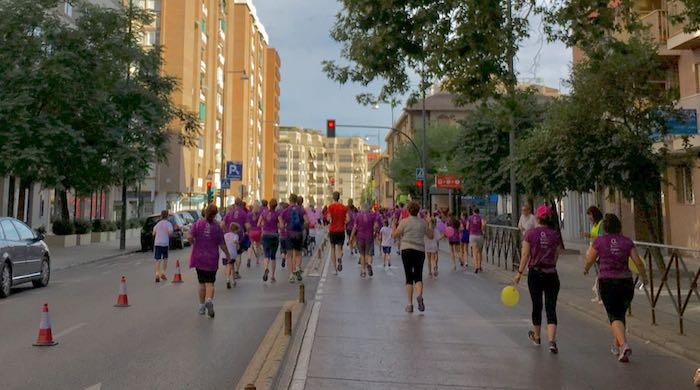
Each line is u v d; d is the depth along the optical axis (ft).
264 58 313.94
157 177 163.94
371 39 32.35
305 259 76.13
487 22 32.96
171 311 35.37
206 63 193.77
